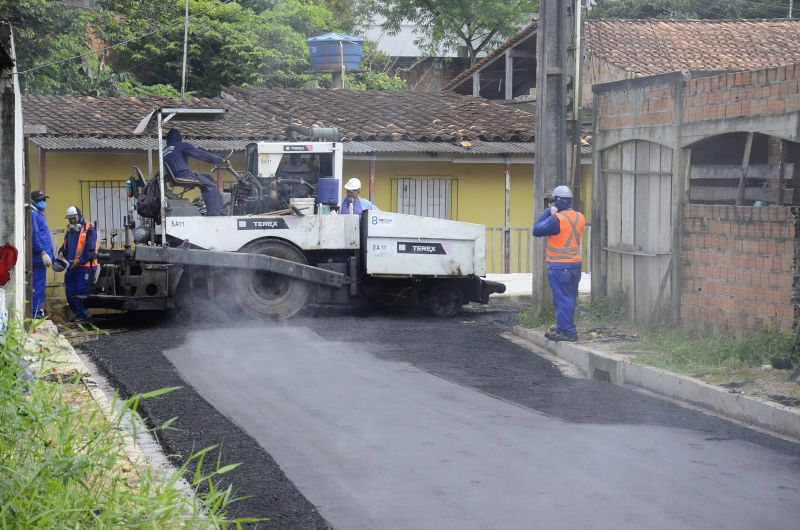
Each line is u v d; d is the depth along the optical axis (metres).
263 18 41.38
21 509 5.69
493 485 8.16
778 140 16.41
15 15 31.61
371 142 25.72
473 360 14.26
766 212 13.35
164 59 40.16
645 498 7.84
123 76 37.88
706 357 12.80
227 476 8.47
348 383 12.35
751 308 13.70
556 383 12.77
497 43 52.28
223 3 41.31
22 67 31.89
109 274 18.06
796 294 12.88
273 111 27.50
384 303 19.27
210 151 24.06
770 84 13.30
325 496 7.92
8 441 6.34
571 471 8.58
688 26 34.00
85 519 6.06
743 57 31.39
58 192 24.28
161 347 15.15
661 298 15.84
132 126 24.78
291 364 13.66
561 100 17.06
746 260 13.77
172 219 17.69
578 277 15.18
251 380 12.55
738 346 12.74
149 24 39.59
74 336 16.45
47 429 7.04
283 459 8.95
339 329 17.03
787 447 9.58
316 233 18.45
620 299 17.25
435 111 29.03
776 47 32.38
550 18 17.02
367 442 9.52
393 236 18.62
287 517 7.46
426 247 18.78
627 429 10.19
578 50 17.22
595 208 17.91
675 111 15.30
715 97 14.40
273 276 18.34
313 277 18.27
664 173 15.84
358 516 7.45
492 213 27.39
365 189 26.31
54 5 32.59
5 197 11.89
